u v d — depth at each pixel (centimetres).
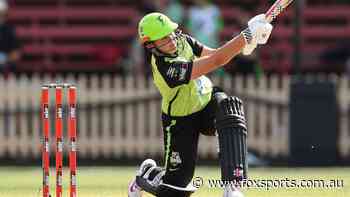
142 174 2980
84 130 6109
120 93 6103
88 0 7406
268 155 6019
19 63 6969
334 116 5688
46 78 6122
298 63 5772
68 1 7388
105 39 7244
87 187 4091
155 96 6094
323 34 7188
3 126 6128
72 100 2892
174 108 2833
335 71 6956
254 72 6100
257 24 2703
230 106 2798
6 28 6569
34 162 6053
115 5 7375
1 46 6556
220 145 2784
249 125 6031
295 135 5706
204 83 2859
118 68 6988
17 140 6122
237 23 6975
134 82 6103
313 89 5697
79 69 7081
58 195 2906
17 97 6116
